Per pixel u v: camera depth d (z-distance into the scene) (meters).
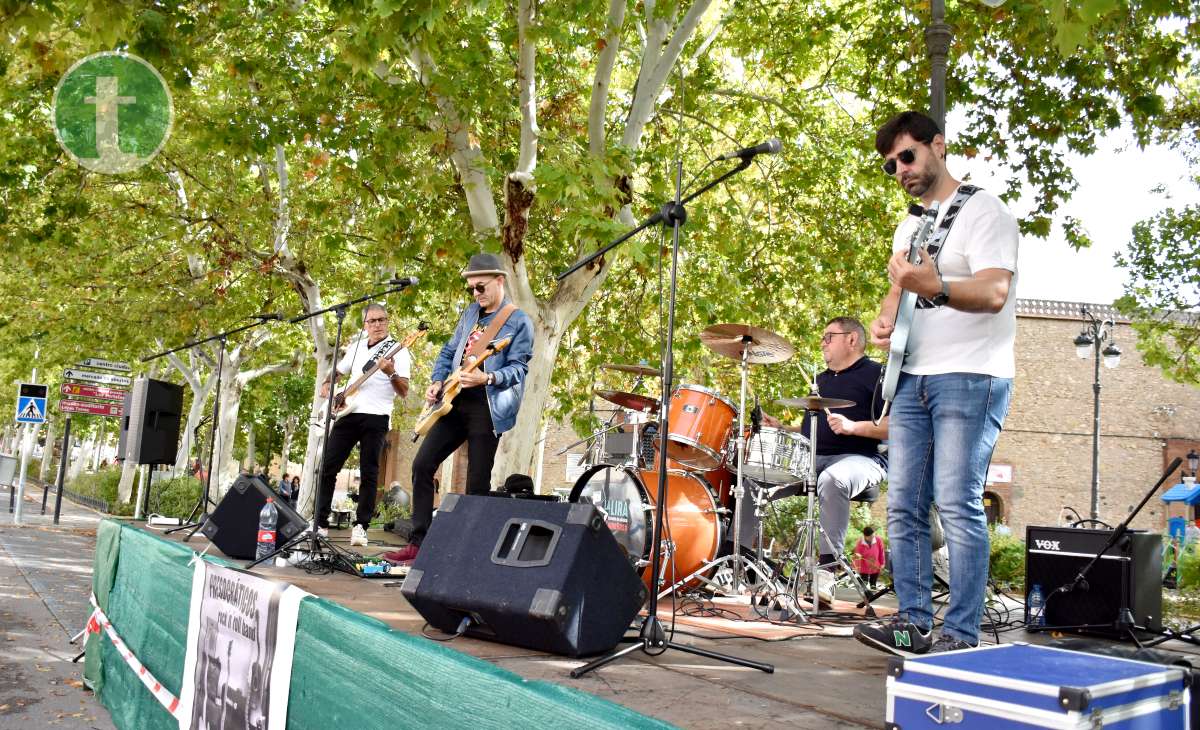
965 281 3.21
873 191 13.62
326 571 5.50
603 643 3.28
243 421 37.00
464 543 3.52
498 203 11.95
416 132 10.07
